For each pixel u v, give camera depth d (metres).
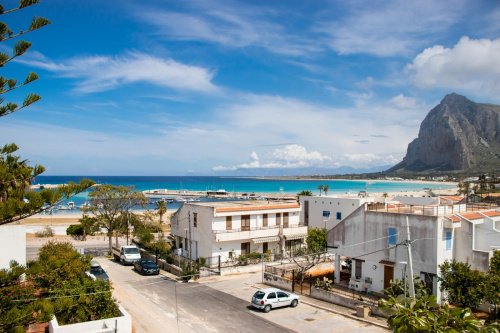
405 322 15.49
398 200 51.53
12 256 25.70
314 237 46.34
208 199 158.12
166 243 51.84
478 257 28.22
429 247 28.34
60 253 30.42
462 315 15.27
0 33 12.95
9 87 13.60
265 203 51.47
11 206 12.30
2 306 14.57
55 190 13.25
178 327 25.38
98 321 21.72
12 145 14.69
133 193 52.94
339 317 27.27
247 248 46.09
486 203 44.81
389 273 30.88
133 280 38.25
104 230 70.12
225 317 27.42
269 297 28.83
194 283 37.09
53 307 15.02
